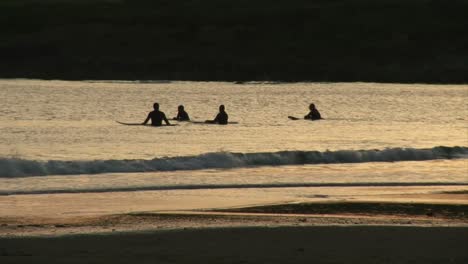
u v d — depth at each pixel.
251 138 176.00
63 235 68.00
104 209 83.44
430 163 132.38
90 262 58.62
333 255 61.94
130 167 115.50
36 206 85.06
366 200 91.69
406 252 63.16
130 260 59.47
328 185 105.50
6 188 97.25
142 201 89.44
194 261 59.50
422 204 89.25
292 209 84.56
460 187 105.56
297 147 159.75
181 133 184.38
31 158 134.50
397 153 137.50
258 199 92.06
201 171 116.94
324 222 76.88
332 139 177.50
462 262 60.28
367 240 67.44
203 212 82.00
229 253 62.19
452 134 196.00
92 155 140.62
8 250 61.91
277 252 62.75
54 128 194.50
